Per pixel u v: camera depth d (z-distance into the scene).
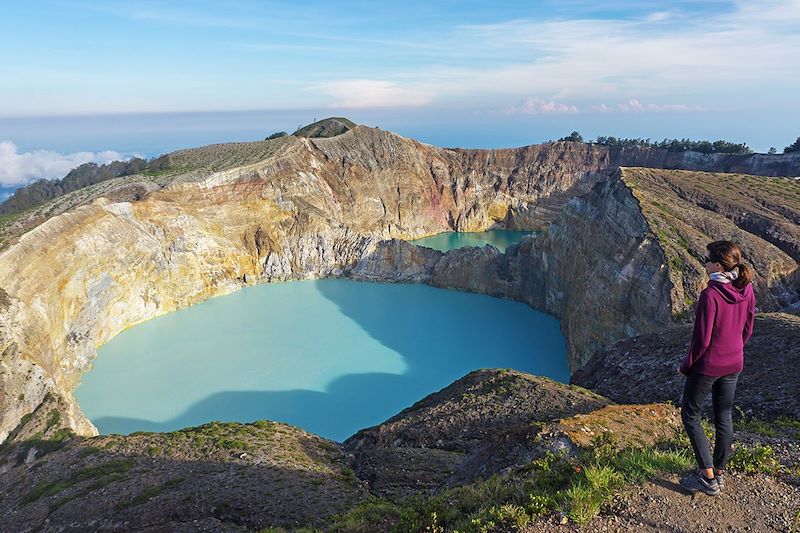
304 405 44.91
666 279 45.25
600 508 8.06
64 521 20.89
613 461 9.32
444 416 27.80
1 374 35.16
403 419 29.77
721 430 7.80
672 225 51.81
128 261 62.53
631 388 30.91
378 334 61.44
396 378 50.12
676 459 8.91
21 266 46.81
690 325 35.78
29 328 43.00
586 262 59.22
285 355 55.16
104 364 52.66
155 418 42.59
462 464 17.05
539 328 63.81
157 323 64.56
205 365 52.47
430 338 60.44
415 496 16.69
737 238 51.41
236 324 64.31
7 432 32.66
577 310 54.75
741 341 7.56
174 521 19.25
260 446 27.19
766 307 46.19
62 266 52.34
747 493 8.02
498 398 28.55
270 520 18.42
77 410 37.50
